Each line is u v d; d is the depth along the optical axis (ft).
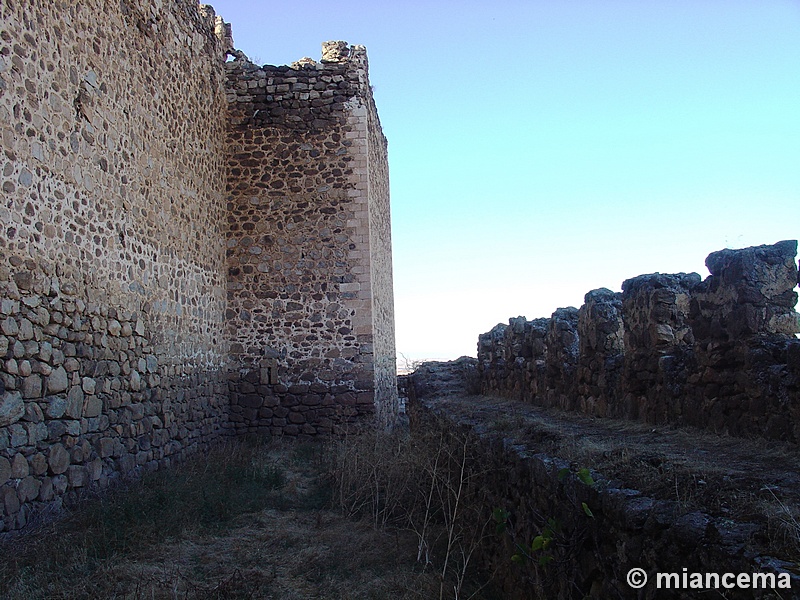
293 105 47.34
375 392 45.37
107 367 28.04
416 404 49.21
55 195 24.47
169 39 37.22
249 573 19.12
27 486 21.85
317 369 45.27
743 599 7.43
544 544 11.82
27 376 22.20
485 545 19.33
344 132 47.14
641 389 20.24
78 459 25.26
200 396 39.91
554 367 28.94
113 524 22.00
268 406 45.01
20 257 22.09
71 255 25.44
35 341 22.75
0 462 20.53
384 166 58.70
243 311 45.70
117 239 29.58
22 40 22.85
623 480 11.41
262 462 35.29
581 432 18.31
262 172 46.88
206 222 42.37
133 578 17.92
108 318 28.35
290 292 45.91
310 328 45.57
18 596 15.96
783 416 13.65
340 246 46.19
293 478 32.99
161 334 34.27
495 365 42.11
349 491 27.30
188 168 39.42
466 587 17.76
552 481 13.52
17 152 22.18
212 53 44.68
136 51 32.65
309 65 47.67
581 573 11.67
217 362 43.29
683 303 19.49
